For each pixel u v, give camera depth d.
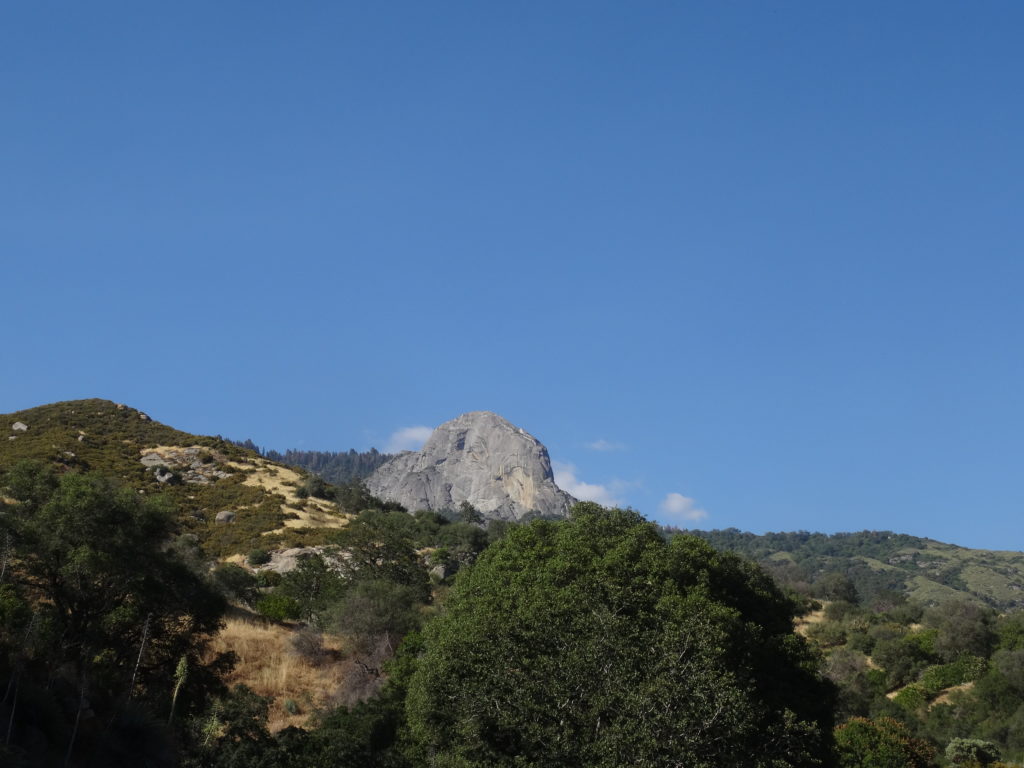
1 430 103.38
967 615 87.69
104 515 30.44
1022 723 61.75
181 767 23.44
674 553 32.97
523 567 33.47
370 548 68.81
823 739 33.53
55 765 19.41
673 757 22.55
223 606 33.06
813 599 126.50
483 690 25.56
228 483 99.62
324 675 43.62
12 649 22.00
